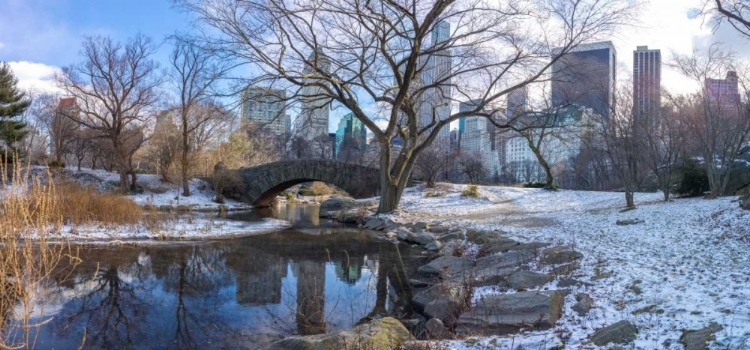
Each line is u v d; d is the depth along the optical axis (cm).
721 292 621
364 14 1823
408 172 2438
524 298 711
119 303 873
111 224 1772
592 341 522
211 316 809
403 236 1788
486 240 1400
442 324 686
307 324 765
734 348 428
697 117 2033
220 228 2038
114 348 655
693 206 1612
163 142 4022
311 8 1772
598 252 1001
